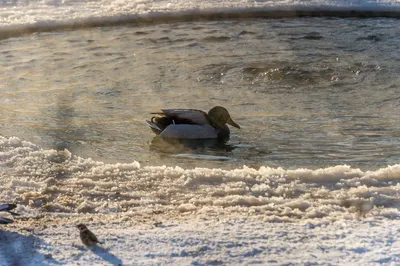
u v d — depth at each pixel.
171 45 23.61
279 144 14.86
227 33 25.20
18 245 8.97
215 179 11.66
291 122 16.38
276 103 18.00
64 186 11.47
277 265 8.30
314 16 28.03
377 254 8.52
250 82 19.75
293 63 21.17
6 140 13.77
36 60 21.80
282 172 11.79
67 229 9.53
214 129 15.82
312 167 13.27
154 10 28.06
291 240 9.02
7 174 12.01
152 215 10.18
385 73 20.27
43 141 14.82
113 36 24.94
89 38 24.66
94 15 27.28
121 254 8.62
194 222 9.73
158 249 8.74
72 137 15.18
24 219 10.12
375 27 25.80
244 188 11.20
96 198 11.02
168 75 20.33
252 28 25.98
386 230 9.28
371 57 21.80
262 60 21.61
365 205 10.45
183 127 15.59
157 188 11.37
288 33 25.12
